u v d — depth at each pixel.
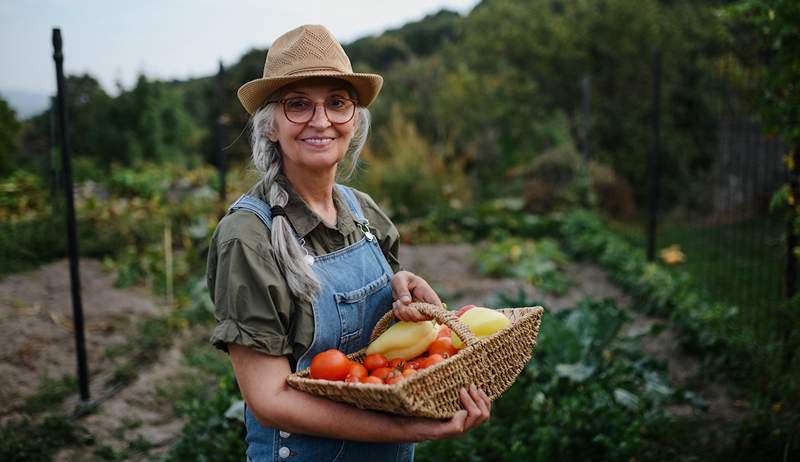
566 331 4.27
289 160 1.86
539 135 16.27
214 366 5.01
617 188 12.30
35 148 13.18
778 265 7.29
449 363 1.58
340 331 1.80
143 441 3.90
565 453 3.35
